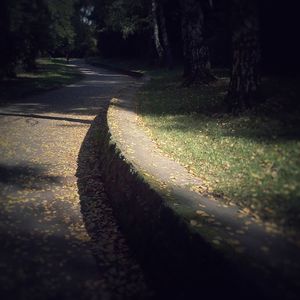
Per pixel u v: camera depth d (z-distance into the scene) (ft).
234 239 15.26
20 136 41.01
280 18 50.26
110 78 111.14
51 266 18.51
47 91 75.36
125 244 21.16
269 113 32.35
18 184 28.14
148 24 128.57
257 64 34.88
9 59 75.97
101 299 16.40
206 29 84.89
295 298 11.78
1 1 65.36
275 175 20.94
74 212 24.67
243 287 12.78
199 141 29.55
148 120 39.04
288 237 15.49
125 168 25.34
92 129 44.86
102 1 162.50
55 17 88.17
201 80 55.98
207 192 20.70
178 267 16.07
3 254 19.11
